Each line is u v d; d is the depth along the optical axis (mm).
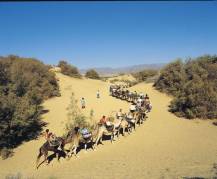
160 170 15672
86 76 82750
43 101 40750
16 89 28422
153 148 21406
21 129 25406
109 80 88312
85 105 37531
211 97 32312
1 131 23703
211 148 20844
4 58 45625
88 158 19906
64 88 52469
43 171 17922
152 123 29031
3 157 22047
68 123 28922
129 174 15336
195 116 31375
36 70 46812
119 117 24656
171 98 40719
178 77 42250
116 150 21344
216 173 13961
